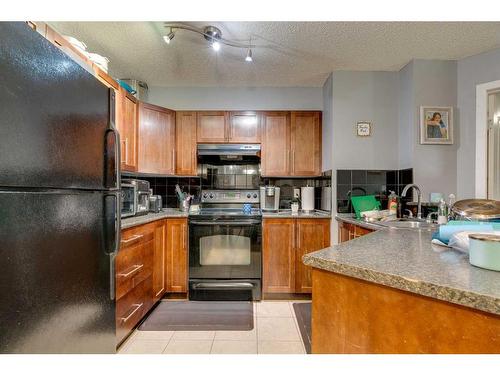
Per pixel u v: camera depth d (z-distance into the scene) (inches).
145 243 80.9
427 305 24.4
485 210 54.9
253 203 121.1
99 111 44.8
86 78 41.1
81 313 39.9
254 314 87.0
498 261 27.0
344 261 31.2
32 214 30.7
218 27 73.4
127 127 88.1
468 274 26.3
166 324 80.4
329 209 103.8
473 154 89.0
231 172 122.3
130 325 71.1
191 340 72.0
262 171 112.5
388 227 65.6
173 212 107.6
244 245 98.5
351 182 101.1
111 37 79.6
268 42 81.7
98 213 44.5
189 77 109.0
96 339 44.0
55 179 34.1
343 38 79.3
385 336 27.1
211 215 99.0
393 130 101.7
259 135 113.0
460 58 91.4
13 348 28.3
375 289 28.0
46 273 32.8
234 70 102.1
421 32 75.9
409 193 93.2
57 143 34.5
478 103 87.9
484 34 76.9
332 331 31.6
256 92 118.6
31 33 30.4
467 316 22.1
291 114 113.0
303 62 95.3
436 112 91.8
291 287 97.9
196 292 97.6
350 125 101.7
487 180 87.0
